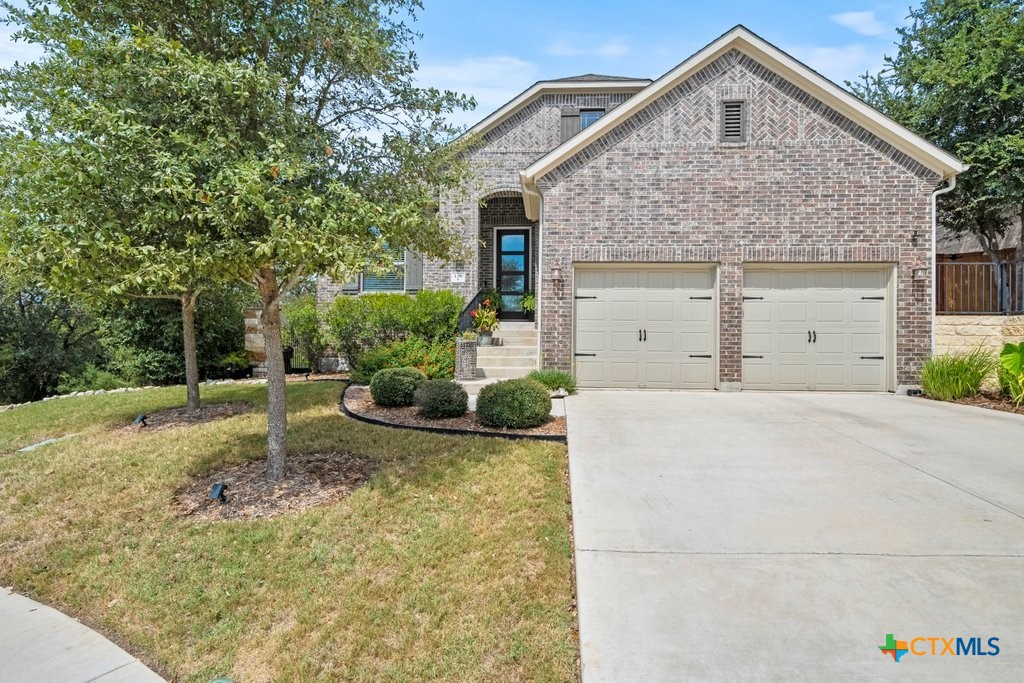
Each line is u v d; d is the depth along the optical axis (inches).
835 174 376.5
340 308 486.0
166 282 159.6
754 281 386.9
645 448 225.9
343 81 197.5
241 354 523.2
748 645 100.3
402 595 130.6
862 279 381.4
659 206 386.0
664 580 122.5
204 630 126.3
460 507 175.2
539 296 398.6
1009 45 422.9
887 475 189.6
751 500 167.9
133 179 147.3
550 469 207.2
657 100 385.1
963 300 431.2
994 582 119.4
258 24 171.9
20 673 115.0
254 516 174.1
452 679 104.4
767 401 342.0
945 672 92.7
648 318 394.6
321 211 159.9
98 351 542.9
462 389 298.7
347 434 261.1
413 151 201.3
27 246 148.3
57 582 148.9
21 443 282.5
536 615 120.7
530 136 567.8
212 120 158.9
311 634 121.3
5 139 181.5
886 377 380.2
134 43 149.9
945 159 363.6
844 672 93.0
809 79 370.6
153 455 237.1
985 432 251.9
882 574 123.3
